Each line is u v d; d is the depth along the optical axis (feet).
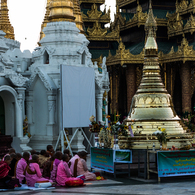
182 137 69.67
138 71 210.79
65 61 98.32
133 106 74.28
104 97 113.29
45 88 96.27
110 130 69.05
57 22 102.78
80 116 88.74
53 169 59.72
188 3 229.86
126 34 239.30
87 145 103.91
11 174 59.67
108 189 53.67
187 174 60.90
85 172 62.54
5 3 148.05
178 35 219.61
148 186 55.62
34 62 103.35
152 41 75.87
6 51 98.22
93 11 220.84
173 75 211.61
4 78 90.27
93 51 218.38
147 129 70.03
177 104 221.05
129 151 63.82
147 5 235.20
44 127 96.63
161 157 59.57
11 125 92.43
